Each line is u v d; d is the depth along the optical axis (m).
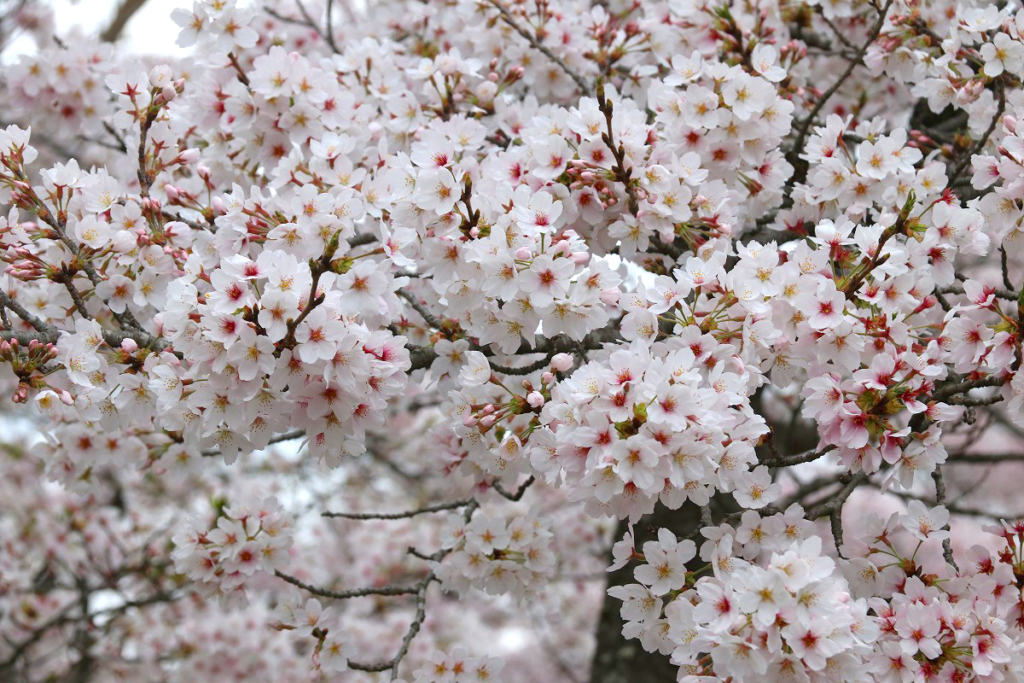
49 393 2.90
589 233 3.37
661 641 2.88
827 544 3.90
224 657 6.42
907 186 3.41
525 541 3.47
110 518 7.13
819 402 2.82
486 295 2.80
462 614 8.81
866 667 2.64
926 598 2.82
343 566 8.43
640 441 2.36
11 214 3.15
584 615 9.51
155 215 3.39
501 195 2.91
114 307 3.26
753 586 2.33
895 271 2.85
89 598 6.74
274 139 3.91
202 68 4.33
